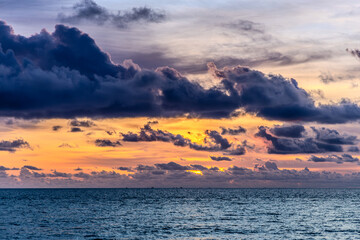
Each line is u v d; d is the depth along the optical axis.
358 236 64.81
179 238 63.06
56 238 63.31
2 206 134.62
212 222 84.56
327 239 62.00
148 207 132.50
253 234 66.94
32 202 163.12
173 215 101.38
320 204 151.12
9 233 68.12
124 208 127.38
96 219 90.88
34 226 77.25
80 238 63.25
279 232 69.19
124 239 62.25
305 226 77.38
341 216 98.50
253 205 144.38
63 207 131.12
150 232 69.31
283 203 158.38
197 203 158.38
